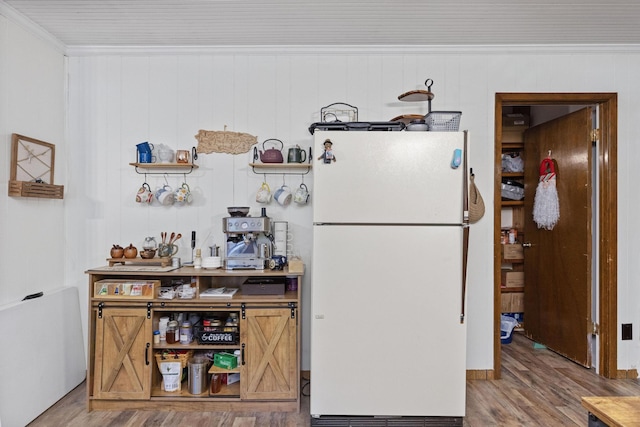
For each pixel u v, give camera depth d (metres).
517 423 2.33
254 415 2.43
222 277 2.92
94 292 2.47
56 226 2.82
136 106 2.94
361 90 2.94
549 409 2.49
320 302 2.27
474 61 2.94
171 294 2.48
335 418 2.28
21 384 2.29
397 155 2.26
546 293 3.64
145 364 2.46
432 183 2.26
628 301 2.95
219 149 2.93
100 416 2.41
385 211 2.26
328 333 2.27
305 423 2.33
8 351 2.21
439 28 2.63
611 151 2.94
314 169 2.26
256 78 2.94
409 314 2.27
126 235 2.93
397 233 2.26
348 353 2.27
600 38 2.80
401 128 2.40
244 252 2.62
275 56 2.94
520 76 2.95
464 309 2.26
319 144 2.26
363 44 2.88
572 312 3.29
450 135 2.25
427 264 2.26
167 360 2.52
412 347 2.27
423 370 2.27
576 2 2.29
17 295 2.43
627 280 2.95
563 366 3.20
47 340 2.54
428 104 2.79
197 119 2.94
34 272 2.59
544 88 2.94
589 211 3.10
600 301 3.00
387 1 2.27
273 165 2.78
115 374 2.45
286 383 2.46
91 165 2.93
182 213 2.94
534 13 2.42
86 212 2.93
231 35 2.73
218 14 2.43
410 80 2.94
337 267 2.27
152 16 2.45
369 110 2.95
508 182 4.20
